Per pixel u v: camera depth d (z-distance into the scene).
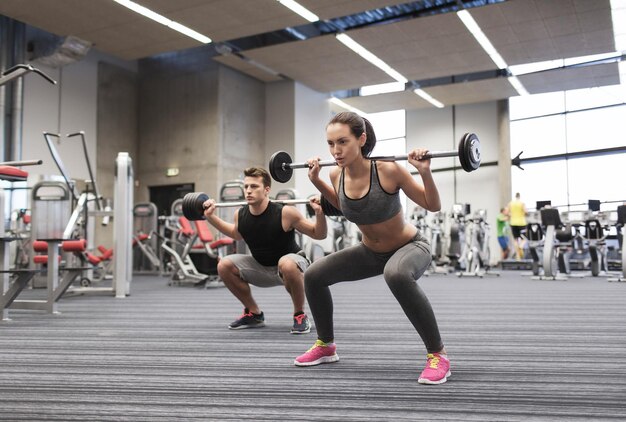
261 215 2.85
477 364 2.01
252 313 3.03
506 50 9.55
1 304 3.38
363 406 1.47
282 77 11.30
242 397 1.57
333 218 9.14
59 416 1.40
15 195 8.39
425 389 1.65
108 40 9.00
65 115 10.22
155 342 2.54
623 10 8.01
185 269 6.41
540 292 5.31
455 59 10.02
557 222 7.38
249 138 11.33
